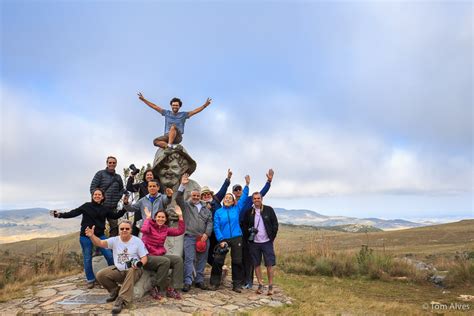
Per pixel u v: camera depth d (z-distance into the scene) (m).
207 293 7.91
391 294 10.12
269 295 8.16
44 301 7.17
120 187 9.10
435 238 44.84
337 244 42.75
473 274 11.49
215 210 9.01
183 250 8.30
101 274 6.70
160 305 6.77
